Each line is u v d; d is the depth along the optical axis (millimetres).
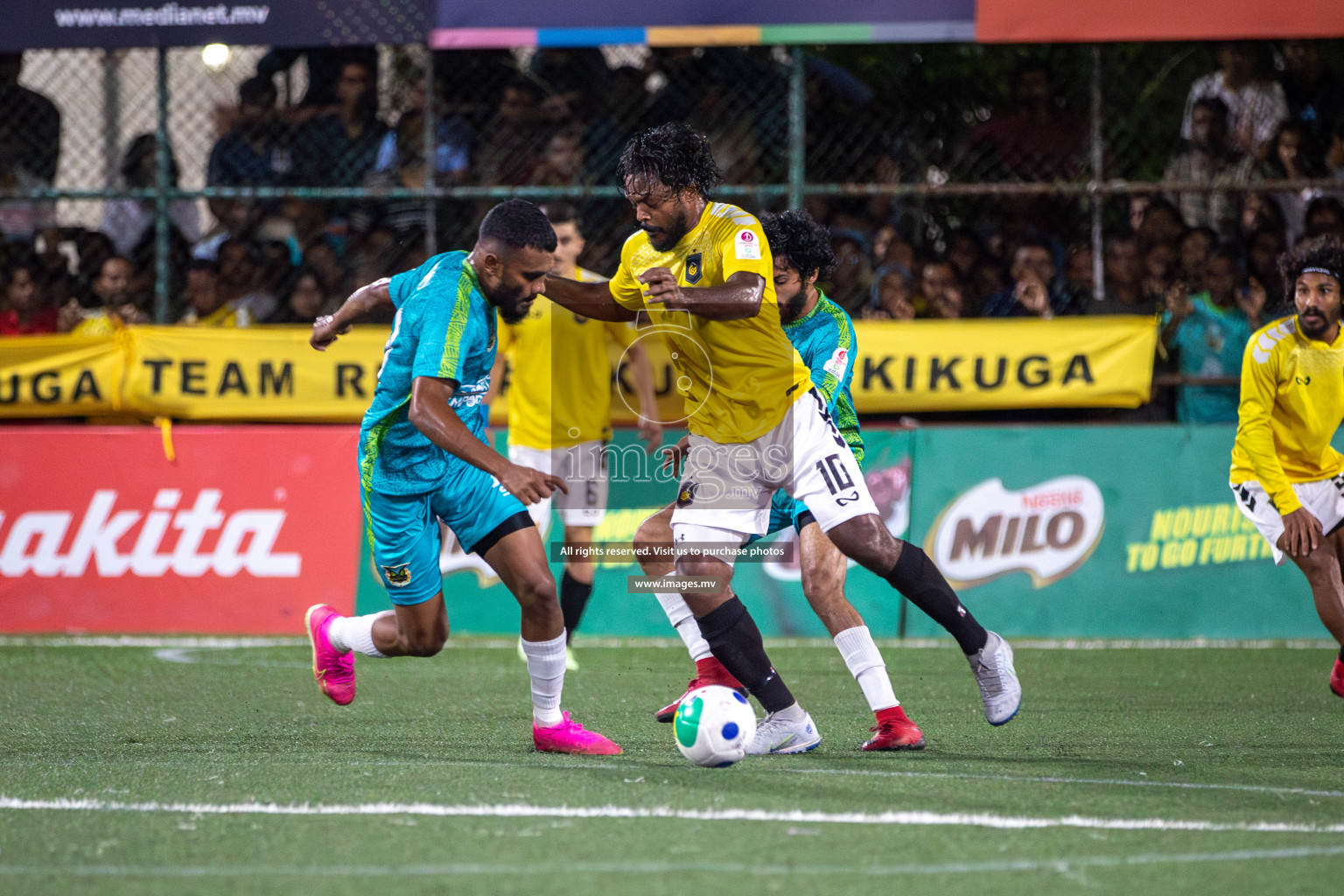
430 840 10836
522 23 26531
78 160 30938
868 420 28703
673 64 29547
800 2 26219
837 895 9305
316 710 18625
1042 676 22188
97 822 11516
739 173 29281
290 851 10508
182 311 30453
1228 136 29484
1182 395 28109
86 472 27859
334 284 29188
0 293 29672
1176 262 28312
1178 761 14562
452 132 29844
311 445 27812
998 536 27266
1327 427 18469
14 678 21688
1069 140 30266
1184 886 9578
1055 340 27078
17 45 26891
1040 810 11898
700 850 10500
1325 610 17703
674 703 17719
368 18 26609
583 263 29156
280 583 27500
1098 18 25969
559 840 10820
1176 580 27094
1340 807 12125
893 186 27359
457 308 14023
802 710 15172
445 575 27516
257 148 29922
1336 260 17734
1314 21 25859
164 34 26797
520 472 13250
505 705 19094
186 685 20969
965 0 26031
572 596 23578
